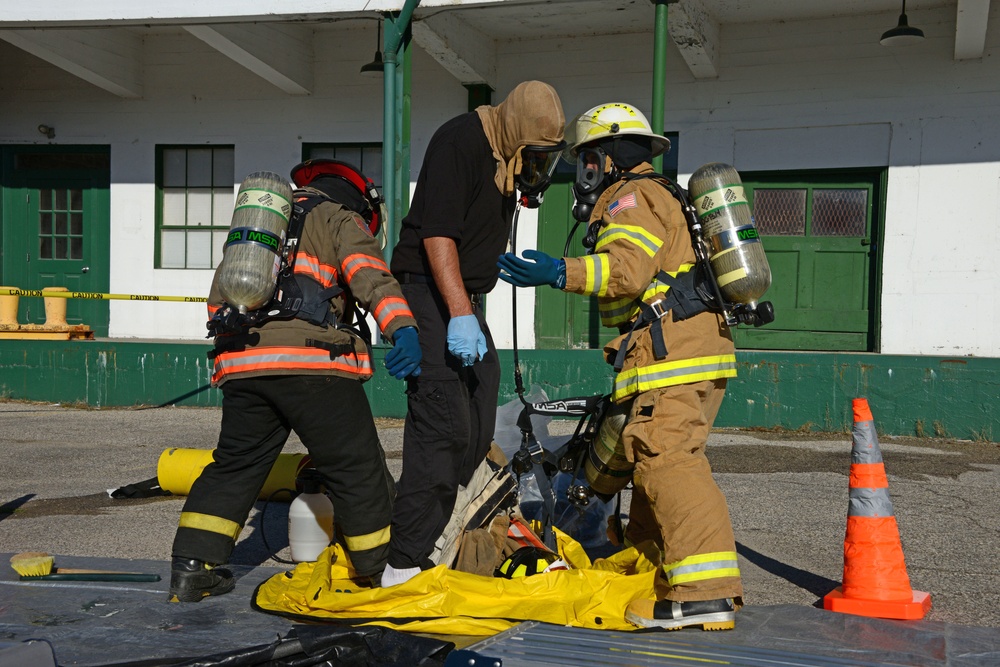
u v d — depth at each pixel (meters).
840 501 5.70
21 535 4.82
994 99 10.59
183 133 13.70
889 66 10.95
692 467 3.12
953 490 6.00
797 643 2.93
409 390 3.39
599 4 10.85
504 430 4.96
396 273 3.48
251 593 3.51
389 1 9.28
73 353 10.54
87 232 14.21
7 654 2.26
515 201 3.54
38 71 14.10
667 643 2.88
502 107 3.34
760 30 11.39
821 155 11.27
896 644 2.94
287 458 5.47
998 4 10.45
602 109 3.47
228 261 3.14
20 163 14.40
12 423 9.11
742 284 3.18
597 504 4.50
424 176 3.40
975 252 10.73
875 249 11.23
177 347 10.38
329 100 13.19
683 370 3.19
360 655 2.77
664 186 3.33
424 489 3.33
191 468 5.60
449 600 3.19
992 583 3.98
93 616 3.18
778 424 8.59
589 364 8.93
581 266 3.07
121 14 10.20
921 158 10.88
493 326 12.53
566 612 3.14
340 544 3.53
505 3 8.99
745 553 4.51
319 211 3.36
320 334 3.27
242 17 9.85
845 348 11.38
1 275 14.44
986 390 8.02
